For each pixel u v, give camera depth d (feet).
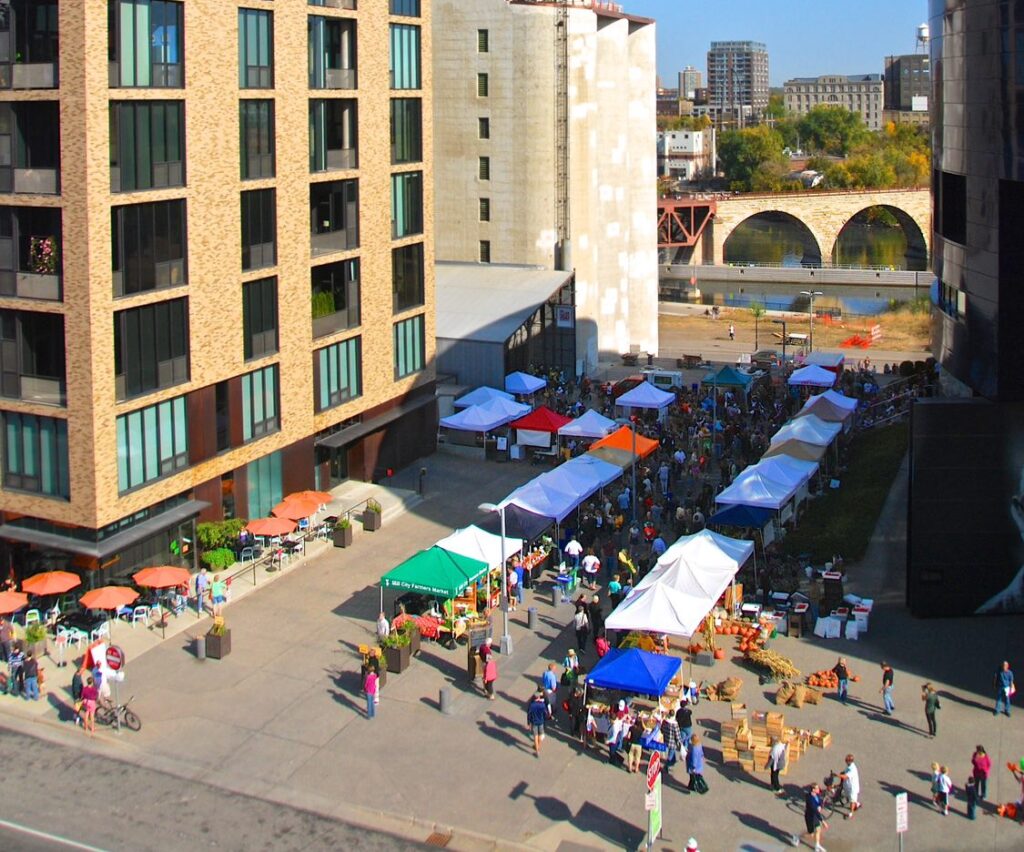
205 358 187.62
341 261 219.82
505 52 319.27
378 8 220.02
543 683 150.10
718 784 133.49
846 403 241.14
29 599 175.42
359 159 220.02
